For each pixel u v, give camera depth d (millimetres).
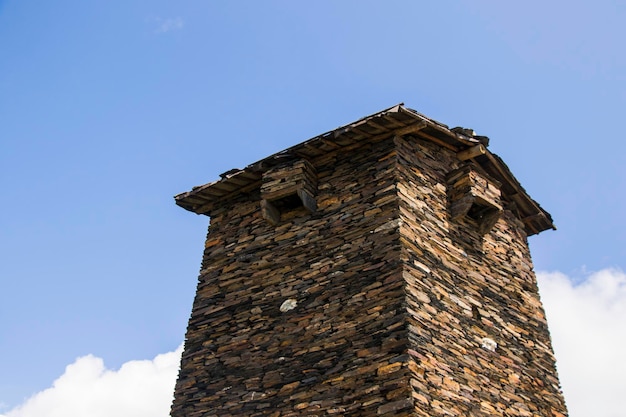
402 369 10055
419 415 9688
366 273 11391
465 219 13078
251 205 13867
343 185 12789
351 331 10984
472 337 11625
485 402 11047
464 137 13461
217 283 13242
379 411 9938
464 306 11859
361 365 10523
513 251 13977
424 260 11570
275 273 12578
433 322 10969
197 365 12438
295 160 13180
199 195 14289
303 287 12039
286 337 11680
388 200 11930
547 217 15055
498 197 13250
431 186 12750
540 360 12812
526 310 13266
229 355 12172
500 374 11719
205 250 13922
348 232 12094
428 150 13227
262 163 13328
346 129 12625
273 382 11344
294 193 12805
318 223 12633
